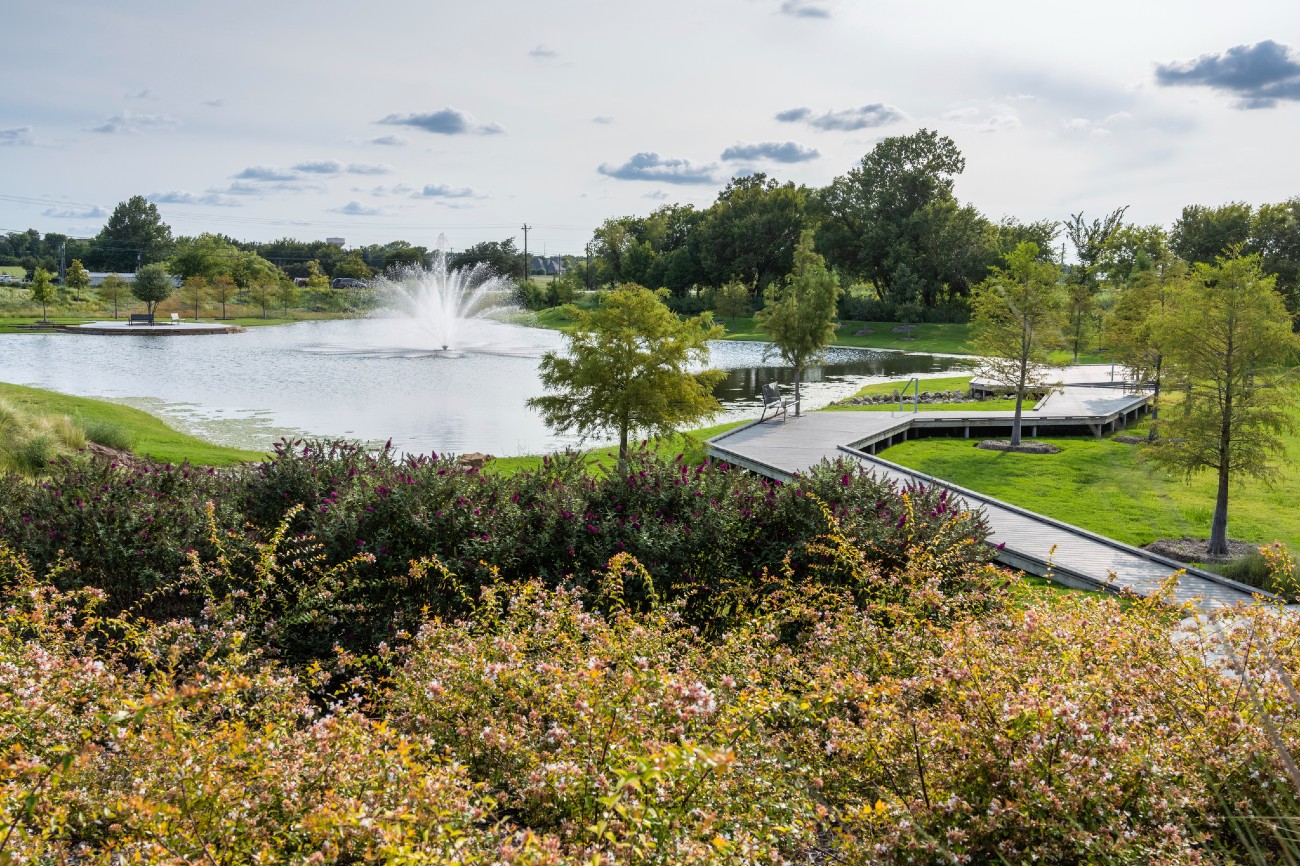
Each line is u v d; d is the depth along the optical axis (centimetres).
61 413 1816
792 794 354
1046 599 542
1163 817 295
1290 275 4538
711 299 8000
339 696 589
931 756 351
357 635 644
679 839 274
